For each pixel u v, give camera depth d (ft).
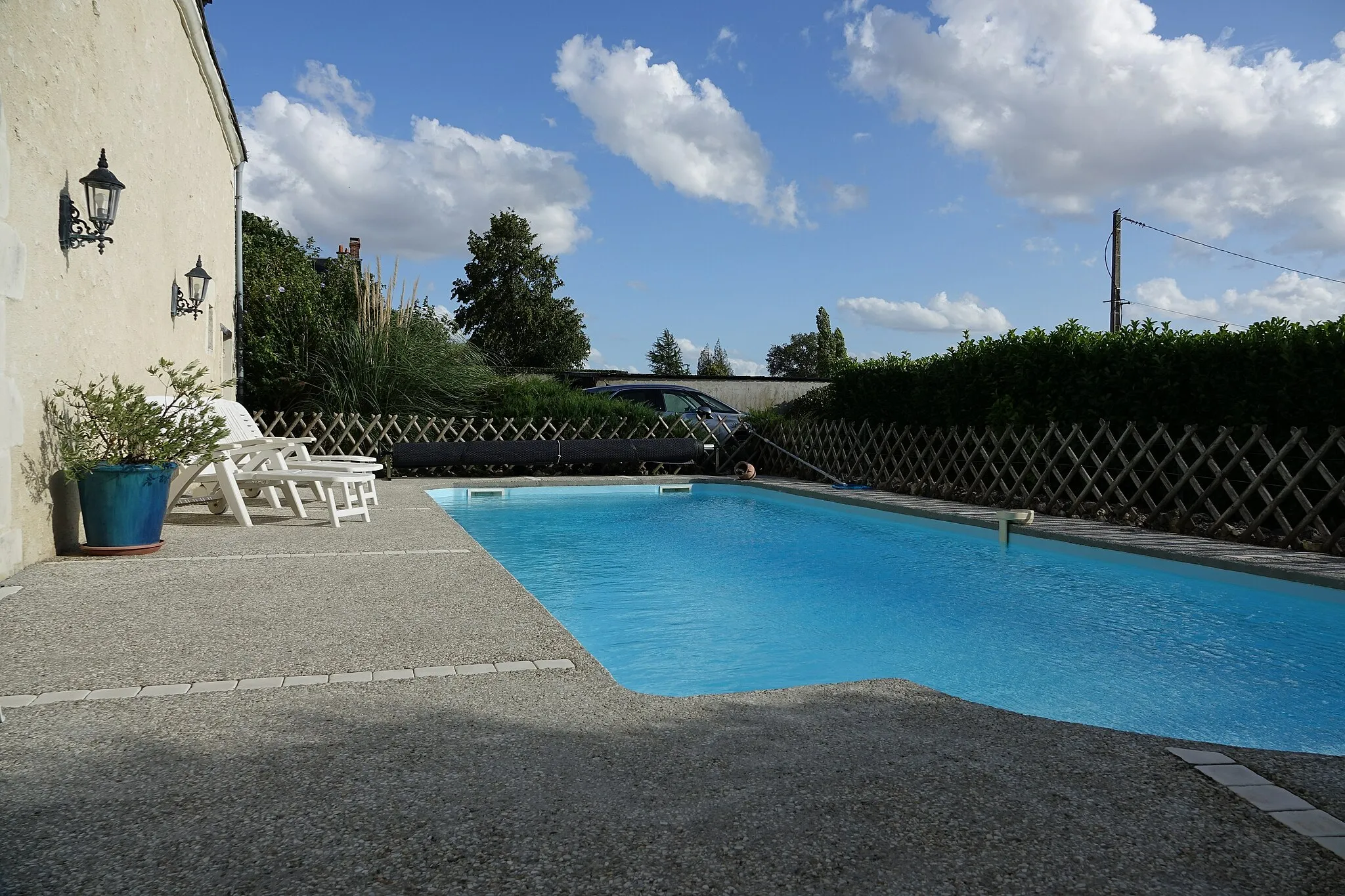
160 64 23.94
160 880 5.00
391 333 39.14
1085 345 25.76
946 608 15.81
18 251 14.33
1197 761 6.97
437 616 11.71
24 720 7.64
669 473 42.11
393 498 29.04
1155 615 15.23
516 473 39.86
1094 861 5.36
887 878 5.13
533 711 8.02
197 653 9.82
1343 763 6.98
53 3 15.78
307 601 12.58
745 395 68.69
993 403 29.30
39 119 15.17
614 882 5.05
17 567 14.55
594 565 20.10
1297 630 14.20
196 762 6.73
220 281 35.70
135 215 21.30
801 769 6.72
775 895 4.94
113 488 16.33
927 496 31.53
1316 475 19.65
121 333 20.13
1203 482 22.49
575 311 134.82
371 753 6.95
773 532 25.71
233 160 39.96
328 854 5.33
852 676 11.71
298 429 37.60
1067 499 26.16
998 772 6.70
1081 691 11.10
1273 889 5.08
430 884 4.99
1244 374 20.98
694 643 13.38
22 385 14.74
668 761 6.84
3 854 5.28
